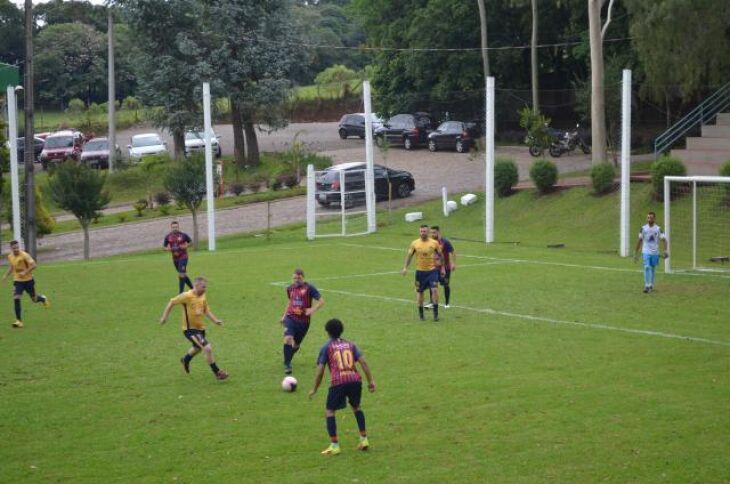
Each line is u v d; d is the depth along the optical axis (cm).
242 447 1970
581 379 2461
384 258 5128
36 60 14625
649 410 2170
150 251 6081
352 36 18475
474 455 1889
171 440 2025
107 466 1867
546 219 6128
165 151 9831
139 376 2602
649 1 6600
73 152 10094
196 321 2541
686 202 5641
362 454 1914
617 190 6128
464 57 10025
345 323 3306
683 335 3012
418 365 2653
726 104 6994
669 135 7225
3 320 3475
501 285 4100
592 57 6431
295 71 10056
